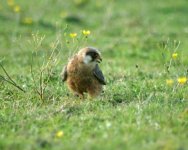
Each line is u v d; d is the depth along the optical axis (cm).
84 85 3042
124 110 2712
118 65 4475
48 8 7306
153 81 3450
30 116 2705
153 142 2233
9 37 5647
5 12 6738
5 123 2622
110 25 6556
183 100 2898
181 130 2391
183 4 7788
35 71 3841
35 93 3138
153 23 6706
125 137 2272
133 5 7750
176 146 2145
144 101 2861
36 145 2234
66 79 3112
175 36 5944
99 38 5803
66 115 2702
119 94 3120
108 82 3519
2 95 3136
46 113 2741
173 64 4147
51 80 3466
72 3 7656
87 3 7756
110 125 2448
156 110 2688
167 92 3092
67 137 2358
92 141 2250
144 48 5319
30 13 6819
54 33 5838
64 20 6762
